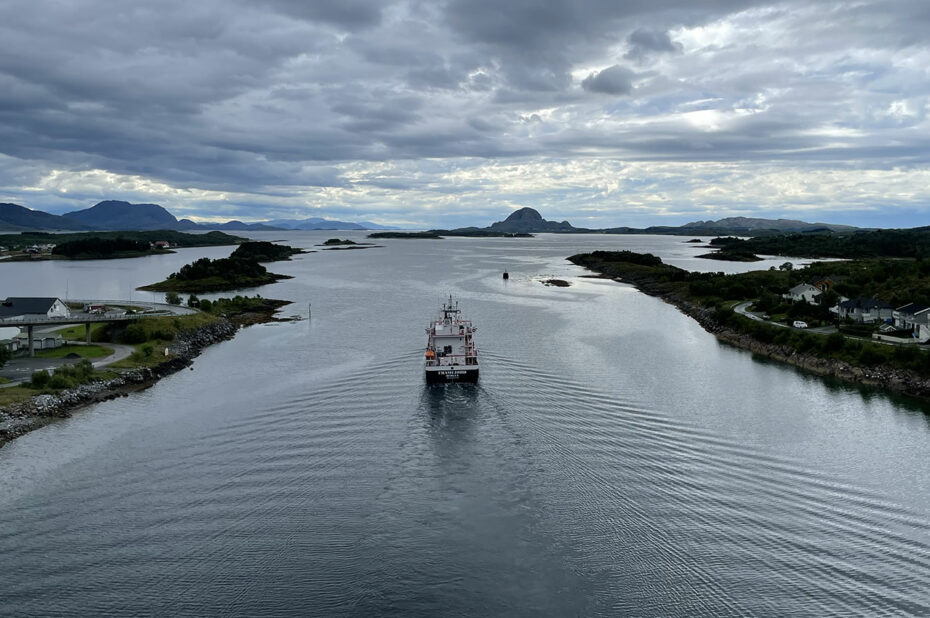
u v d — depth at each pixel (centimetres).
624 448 5259
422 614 3198
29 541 3869
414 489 4491
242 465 4928
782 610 3244
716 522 4059
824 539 3875
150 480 4681
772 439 5531
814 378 7744
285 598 3331
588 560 3644
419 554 3694
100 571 3569
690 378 7631
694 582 3456
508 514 4144
